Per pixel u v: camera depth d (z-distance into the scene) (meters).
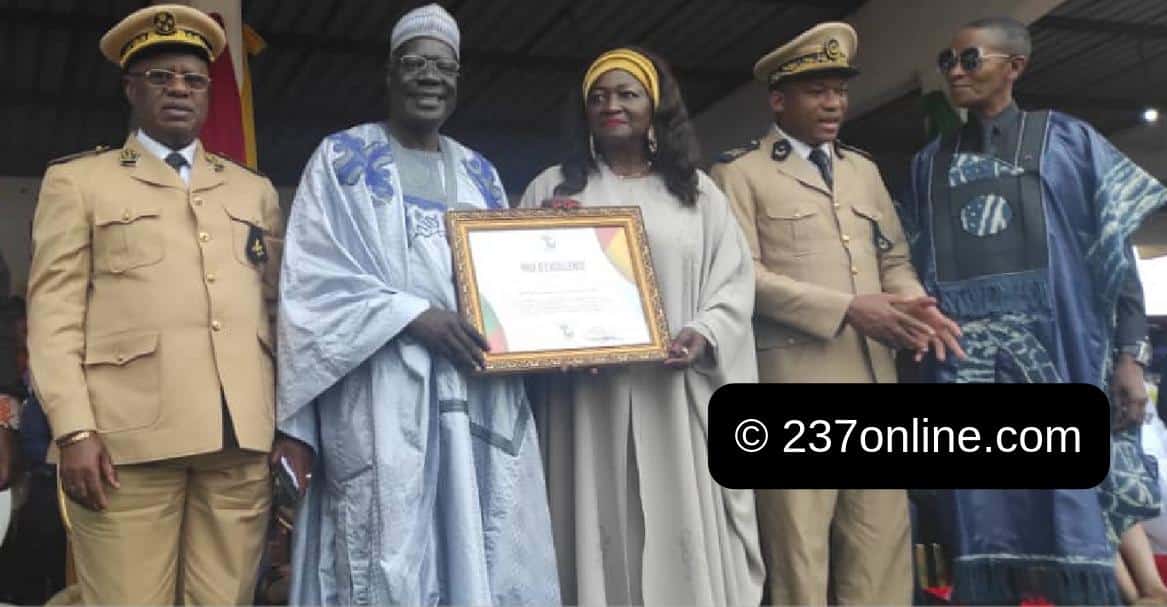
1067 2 7.76
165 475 2.47
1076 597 2.89
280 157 10.73
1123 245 3.03
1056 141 3.14
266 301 2.71
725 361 2.82
